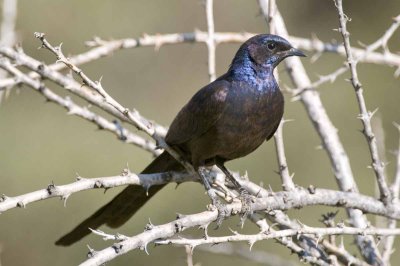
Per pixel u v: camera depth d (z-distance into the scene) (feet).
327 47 33.01
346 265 26.25
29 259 48.98
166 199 50.19
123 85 58.95
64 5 57.93
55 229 49.39
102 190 49.93
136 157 52.29
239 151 29.48
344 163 29.89
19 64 27.55
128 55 59.52
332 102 56.24
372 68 56.75
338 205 26.45
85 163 52.13
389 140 54.75
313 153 53.36
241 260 46.24
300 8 63.46
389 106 55.67
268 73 29.43
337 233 24.22
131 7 59.57
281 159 27.07
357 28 61.21
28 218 49.52
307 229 23.85
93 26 58.34
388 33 30.01
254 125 28.89
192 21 60.90
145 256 47.73
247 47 29.53
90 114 28.94
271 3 30.12
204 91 29.04
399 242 44.75
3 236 49.06
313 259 25.75
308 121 54.03
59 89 54.90
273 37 29.66
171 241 21.76
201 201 50.21
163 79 59.36
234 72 29.50
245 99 28.63
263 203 25.96
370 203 26.50
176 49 60.44
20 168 52.21
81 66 58.03
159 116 58.49
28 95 54.65
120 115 28.66
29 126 53.72
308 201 26.20
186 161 28.84
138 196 28.58
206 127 28.60
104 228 48.88
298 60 32.07
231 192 27.91
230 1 63.26
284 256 46.44
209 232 48.29
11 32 30.53
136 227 49.11
